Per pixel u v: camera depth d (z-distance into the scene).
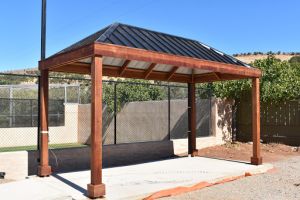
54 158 11.38
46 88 10.05
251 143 16.77
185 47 11.27
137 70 12.03
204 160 12.94
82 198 7.66
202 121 17.06
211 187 9.34
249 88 16.95
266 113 17.69
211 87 17.89
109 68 11.41
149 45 9.72
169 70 12.88
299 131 16.56
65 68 10.33
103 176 10.04
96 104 7.86
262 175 10.81
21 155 10.62
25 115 21.17
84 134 22.06
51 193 7.98
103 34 8.86
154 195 8.13
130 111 19.59
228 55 12.44
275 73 17.16
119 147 13.18
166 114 17.94
